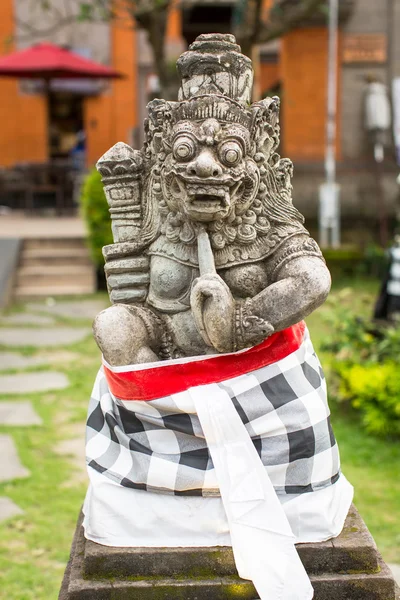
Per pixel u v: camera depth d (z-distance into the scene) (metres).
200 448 1.81
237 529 1.72
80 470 4.06
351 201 9.58
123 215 1.96
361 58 9.32
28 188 12.20
